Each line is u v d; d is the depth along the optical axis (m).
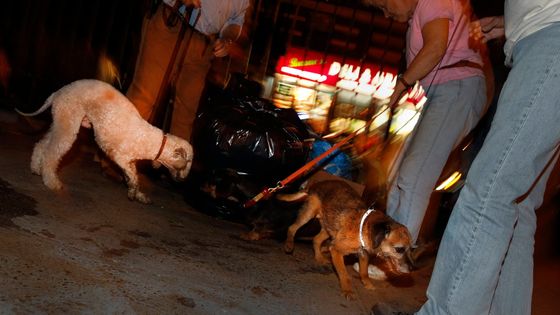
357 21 8.61
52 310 2.40
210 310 2.87
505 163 2.46
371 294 3.87
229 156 4.61
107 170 4.77
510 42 2.65
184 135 5.25
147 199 4.48
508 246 2.52
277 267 3.87
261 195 4.13
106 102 4.08
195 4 4.55
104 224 3.63
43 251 2.93
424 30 3.59
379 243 3.61
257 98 5.05
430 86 3.76
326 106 7.51
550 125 2.41
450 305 2.51
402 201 3.86
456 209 2.62
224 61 5.91
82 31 6.93
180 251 3.57
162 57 4.77
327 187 4.27
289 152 4.69
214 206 4.68
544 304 4.58
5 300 2.36
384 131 5.82
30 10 6.73
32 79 6.74
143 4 6.76
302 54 7.91
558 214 6.05
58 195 3.91
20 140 5.29
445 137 3.71
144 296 2.80
